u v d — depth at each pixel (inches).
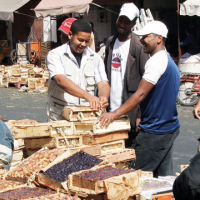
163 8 679.1
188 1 503.5
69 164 140.6
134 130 202.2
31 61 751.7
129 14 197.3
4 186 135.2
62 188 128.7
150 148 170.6
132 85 201.9
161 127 169.3
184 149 290.7
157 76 163.6
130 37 203.9
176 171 241.8
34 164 144.2
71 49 172.7
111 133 164.4
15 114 414.0
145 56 198.8
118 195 122.3
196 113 156.3
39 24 813.9
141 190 129.3
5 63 825.5
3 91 596.1
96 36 727.1
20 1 722.8
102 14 737.0
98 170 132.1
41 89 597.9
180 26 664.4
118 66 206.4
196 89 476.4
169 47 655.8
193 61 482.9
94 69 177.0
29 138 164.1
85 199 124.5
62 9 607.2
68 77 173.2
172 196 133.0
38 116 404.8
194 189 106.0
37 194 127.0
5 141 147.8
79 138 160.2
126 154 162.4
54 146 158.7
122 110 161.6
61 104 175.6
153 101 168.1
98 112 163.5
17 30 839.7
